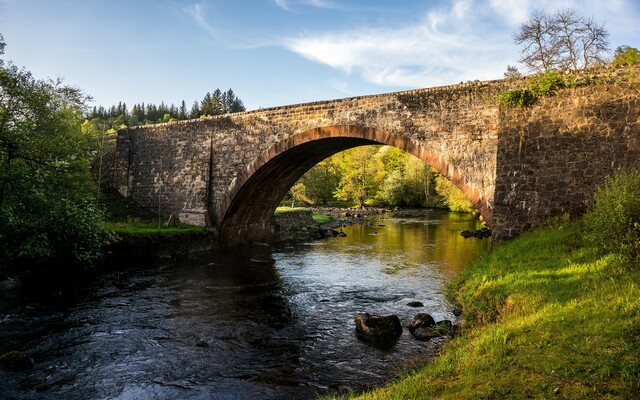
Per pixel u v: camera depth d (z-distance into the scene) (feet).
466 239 100.73
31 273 50.72
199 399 25.27
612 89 42.52
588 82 43.88
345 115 63.77
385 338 35.35
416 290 51.70
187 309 43.98
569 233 39.86
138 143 90.27
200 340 35.29
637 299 21.91
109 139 97.45
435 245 90.43
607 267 29.37
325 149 77.25
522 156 46.88
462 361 21.04
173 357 31.73
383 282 56.49
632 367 16.47
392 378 27.22
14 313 40.68
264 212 94.84
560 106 45.16
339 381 27.37
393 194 220.02
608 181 40.57
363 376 28.02
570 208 43.80
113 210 83.71
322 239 104.32
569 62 74.18
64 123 57.77
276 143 71.72
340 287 54.03
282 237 105.50
